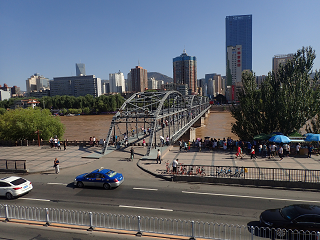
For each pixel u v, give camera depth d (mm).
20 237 11641
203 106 113875
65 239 11391
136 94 43844
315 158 26203
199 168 21531
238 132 36281
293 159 25922
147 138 42625
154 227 11828
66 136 67250
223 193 17953
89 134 70250
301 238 11336
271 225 11875
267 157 27141
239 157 27391
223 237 11469
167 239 11117
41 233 12023
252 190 18578
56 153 33156
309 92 32375
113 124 35000
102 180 19469
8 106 184875
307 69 35406
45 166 26562
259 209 14945
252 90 36375
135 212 14766
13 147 38938
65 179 22391
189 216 14047
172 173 22625
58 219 13891
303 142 29672
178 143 36594
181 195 17641
